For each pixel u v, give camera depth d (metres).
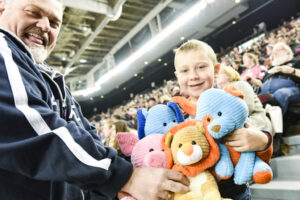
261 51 6.27
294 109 1.88
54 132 0.46
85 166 0.46
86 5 5.76
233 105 0.58
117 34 9.17
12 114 0.45
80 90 12.66
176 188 0.52
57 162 0.45
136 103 9.79
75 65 11.29
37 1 0.74
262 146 0.59
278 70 2.08
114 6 6.06
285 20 8.00
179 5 7.06
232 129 0.57
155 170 0.53
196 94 0.87
